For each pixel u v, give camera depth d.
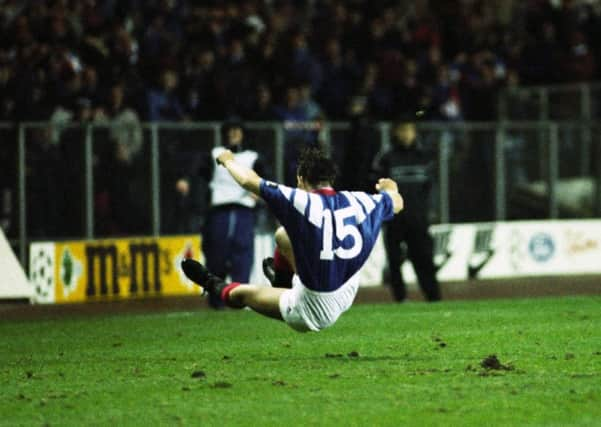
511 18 73.12
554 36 68.00
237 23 58.12
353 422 18.45
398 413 19.08
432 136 54.97
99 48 53.25
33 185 47.53
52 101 51.28
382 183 23.97
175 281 50.03
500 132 56.53
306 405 19.92
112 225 49.00
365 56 61.84
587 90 64.44
